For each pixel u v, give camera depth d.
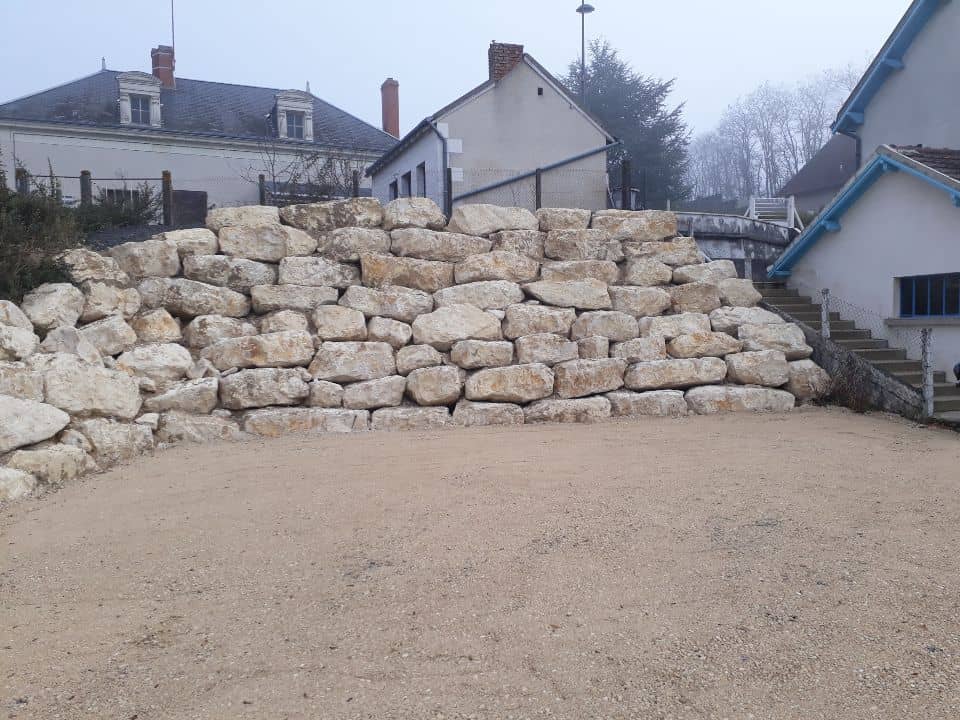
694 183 64.38
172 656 3.65
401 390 9.97
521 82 21.80
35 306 8.62
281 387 9.32
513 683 3.34
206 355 9.52
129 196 18.70
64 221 10.18
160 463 7.53
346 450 7.94
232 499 6.12
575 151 22.30
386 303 10.52
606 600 4.11
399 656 3.58
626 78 42.97
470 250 11.53
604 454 7.62
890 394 10.74
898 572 4.43
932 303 11.45
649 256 12.36
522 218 12.09
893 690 3.26
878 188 12.15
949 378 11.04
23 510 6.04
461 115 21.19
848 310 12.81
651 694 3.25
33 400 7.18
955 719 3.05
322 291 10.48
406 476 6.70
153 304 9.88
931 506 5.75
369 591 4.30
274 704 3.22
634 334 11.24
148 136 30.11
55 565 4.85
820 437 8.73
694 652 3.55
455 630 3.82
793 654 3.54
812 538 5.00
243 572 4.65
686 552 4.76
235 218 10.90
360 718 3.11
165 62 33.12
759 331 11.64
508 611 4.00
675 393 10.73
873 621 3.85
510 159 21.59
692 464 7.11
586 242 12.01
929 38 15.46
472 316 10.59
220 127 32.41
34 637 3.88
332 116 35.59
